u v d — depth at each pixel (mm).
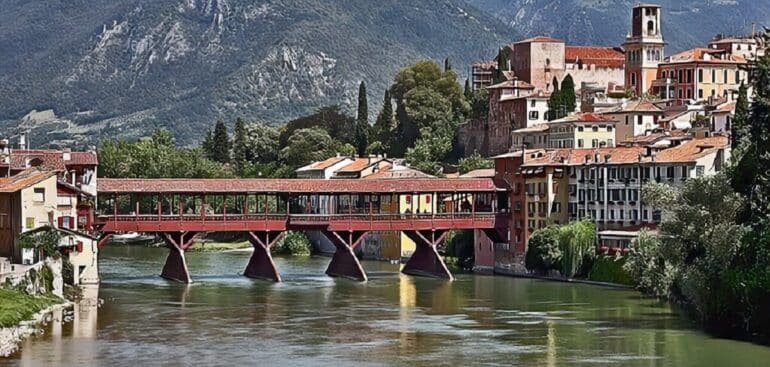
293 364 174000
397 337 197875
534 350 185625
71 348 181750
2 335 189375
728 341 191625
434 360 177500
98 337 192750
